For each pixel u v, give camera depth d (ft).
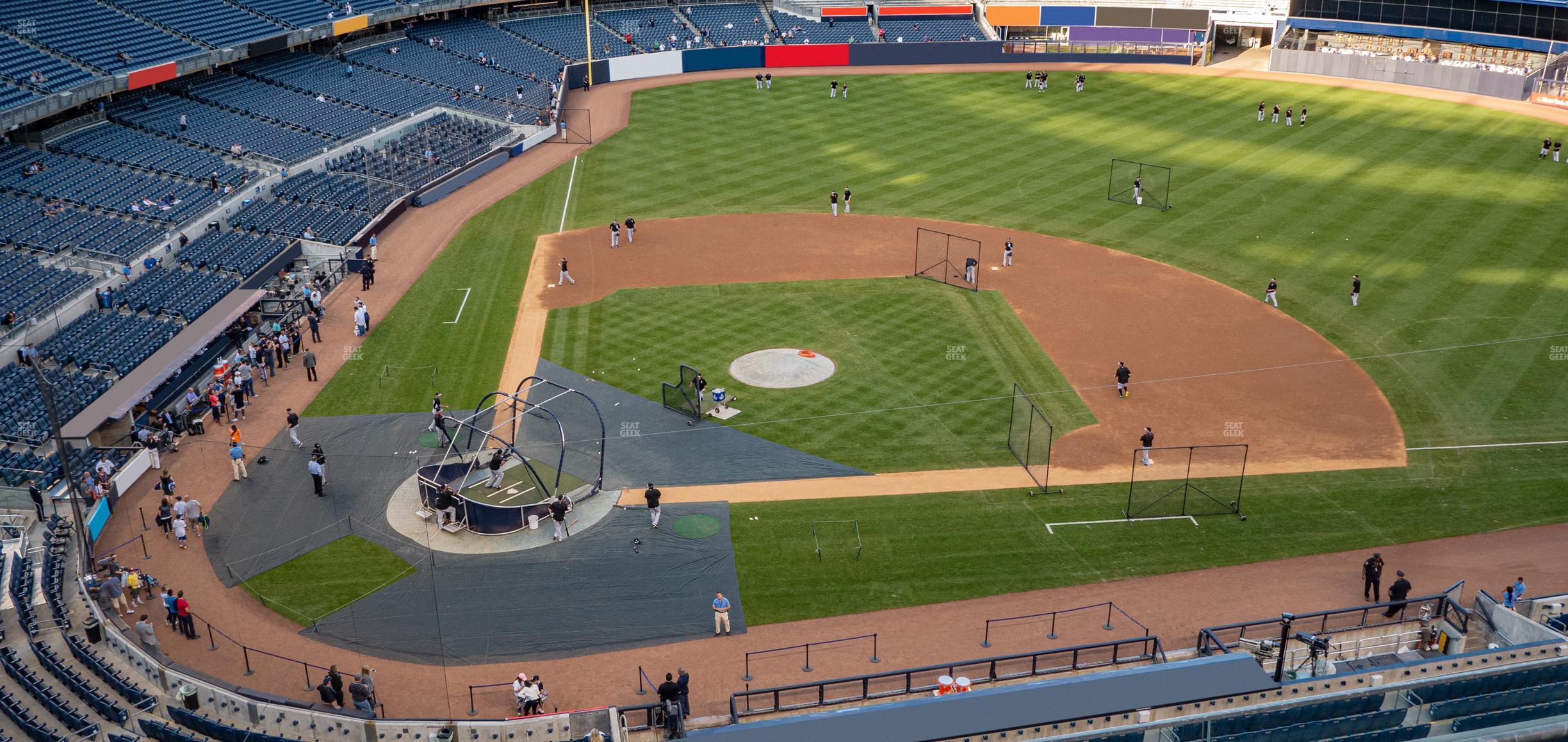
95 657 100.53
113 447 135.33
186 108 234.58
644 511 128.06
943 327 171.73
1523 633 99.40
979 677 101.09
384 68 284.61
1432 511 126.41
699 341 168.45
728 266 196.13
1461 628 104.42
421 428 145.07
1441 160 243.19
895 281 188.65
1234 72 328.08
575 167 252.83
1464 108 283.59
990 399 151.12
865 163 251.39
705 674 102.99
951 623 109.60
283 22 261.65
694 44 339.57
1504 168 237.04
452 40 311.88
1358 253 195.42
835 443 141.18
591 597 113.80
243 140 228.22
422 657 105.60
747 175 245.04
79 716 88.79
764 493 131.23
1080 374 157.38
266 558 119.85
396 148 244.63
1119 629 108.06
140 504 129.39
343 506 128.98
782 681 101.76
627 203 229.25
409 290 188.03
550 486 132.05
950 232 209.87
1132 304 178.29
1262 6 341.00
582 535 123.85
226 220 201.16
